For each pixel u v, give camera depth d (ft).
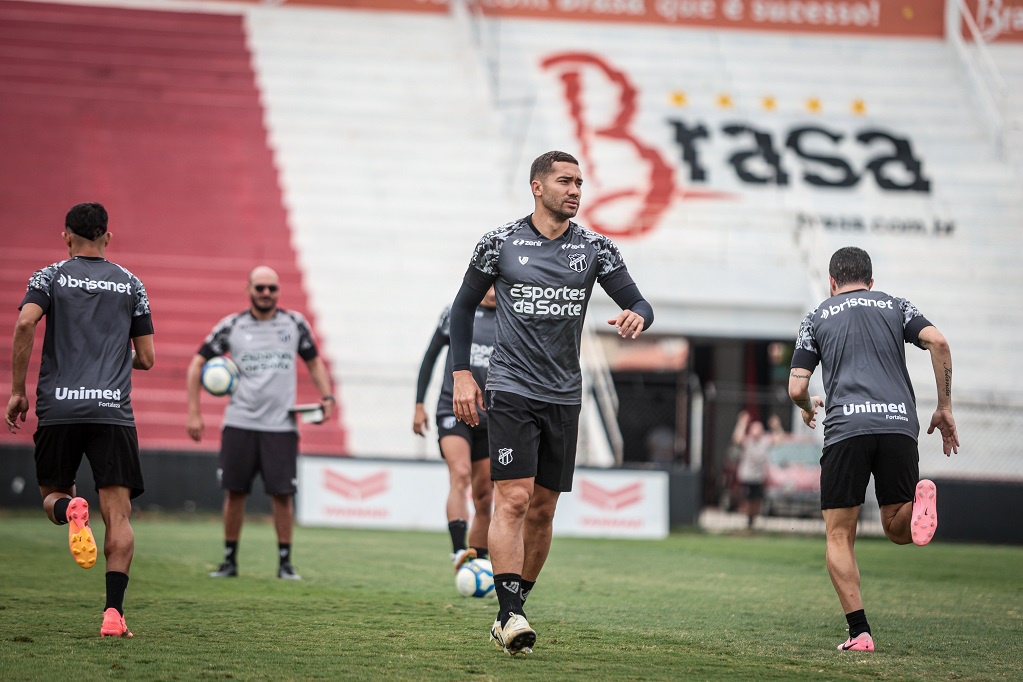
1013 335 256.11
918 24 335.67
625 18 330.34
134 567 113.19
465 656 66.69
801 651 72.59
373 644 70.28
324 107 291.38
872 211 281.74
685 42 327.26
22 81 281.95
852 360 74.69
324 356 231.91
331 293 244.83
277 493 109.60
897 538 74.74
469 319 70.49
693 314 248.52
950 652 73.87
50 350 71.05
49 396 70.08
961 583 120.78
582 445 206.18
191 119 281.54
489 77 303.68
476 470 103.55
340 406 220.23
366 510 187.01
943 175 292.81
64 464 70.95
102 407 70.38
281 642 70.28
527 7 328.29
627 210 274.98
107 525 71.26
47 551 122.31
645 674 62.75
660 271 246.68
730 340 287.89
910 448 73.36
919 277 265.54
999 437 235.20
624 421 313.12
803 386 76.13
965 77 323.37
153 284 237.25
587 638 75.51
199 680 58.44
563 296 68.59
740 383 304.09
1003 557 160.66
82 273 71.92
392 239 258.98
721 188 284.41
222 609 84.69
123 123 276.41
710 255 258.78
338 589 100.53
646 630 80.12
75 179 259.80
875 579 122.83
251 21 311.88
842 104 312.09
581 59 318.24
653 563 134.41
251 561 124.26
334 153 279.49
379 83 301.43
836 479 73.97
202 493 188.34
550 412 69.00
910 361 249.34
